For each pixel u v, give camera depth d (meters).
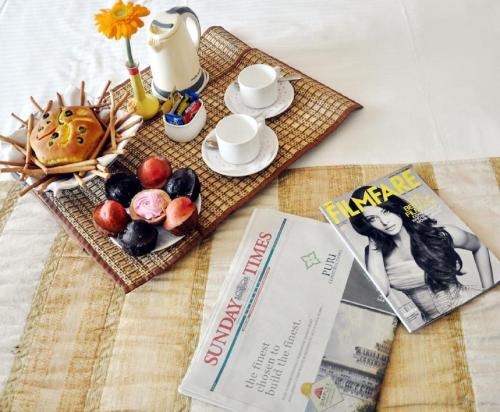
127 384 0.56
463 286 0.58
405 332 0.57
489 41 0.86
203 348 0.58
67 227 0.69
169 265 0.65
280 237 0.66
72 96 0.76
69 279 0.66
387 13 0.93
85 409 0.55
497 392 0.52
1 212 0.74
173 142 0.79
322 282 0.61
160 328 0.60
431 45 0.87
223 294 0.62
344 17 0.94
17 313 0.63
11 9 1.05
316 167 0.74
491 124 0.75
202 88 0.86
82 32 0.99
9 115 0.87
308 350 0.56
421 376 0.54
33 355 0.60
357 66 0.86
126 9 0.69
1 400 0.57
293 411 0.53
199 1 1.02
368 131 0.77
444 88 0.81
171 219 0.63
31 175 0.68
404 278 0.60
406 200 0.67
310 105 0.81
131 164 0.76
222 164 0.74
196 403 0.54
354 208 0.67
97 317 0.62
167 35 0.76
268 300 0.61
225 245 0.67
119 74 0.90
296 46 0.91
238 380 0.55
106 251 0.67
